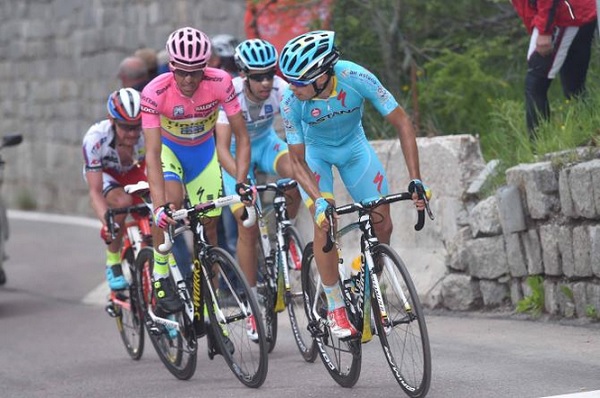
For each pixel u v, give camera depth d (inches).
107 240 704.4
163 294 639.1
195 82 610.2
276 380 617.9
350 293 567.8
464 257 791.1
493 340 681.0
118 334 860.6
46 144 1720.0
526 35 1016.9
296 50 536.4
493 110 936.3
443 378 578.2
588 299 690.8
